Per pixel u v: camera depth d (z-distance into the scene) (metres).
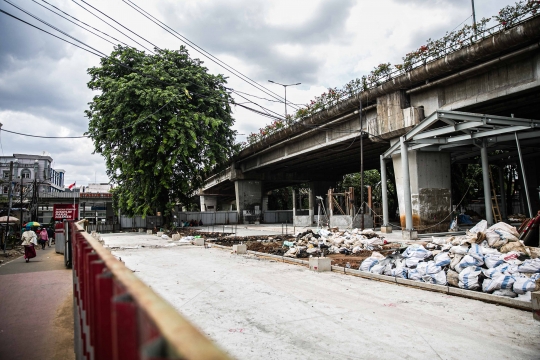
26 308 7.53
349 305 7.09
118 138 32.47
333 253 14.46
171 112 32.56
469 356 4.62
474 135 18.97
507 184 39.66
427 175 22.67
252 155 44.31
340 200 38.97
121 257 15.05
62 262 15.62
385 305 7.06
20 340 5.62
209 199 75.19
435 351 4.80
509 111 21.08
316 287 8.69
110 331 1.79
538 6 15.37
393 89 22.77
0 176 60.22
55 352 5.12
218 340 5.30
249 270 11.12
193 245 20.34
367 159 38.78
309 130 31.00
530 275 7.53
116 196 42.44
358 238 17.22
